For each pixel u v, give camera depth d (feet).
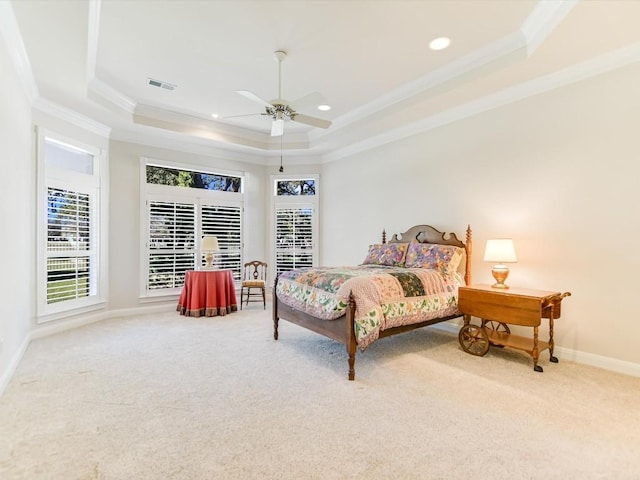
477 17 9.21
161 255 17.99
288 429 6.75
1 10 7.95
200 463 5.71
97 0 8.51
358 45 10.61
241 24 9.55
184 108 15.88
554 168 11.14
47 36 9.06
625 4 7.66
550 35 8.87
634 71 9.48
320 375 9.53
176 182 18.81
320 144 19.07
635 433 6.62
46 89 12.16
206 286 16.88
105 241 15.99
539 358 10.86
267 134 19.76
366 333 9.43
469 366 10.21
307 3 8.69
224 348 11.89
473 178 13.52
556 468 5.62
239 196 20.85
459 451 6.05
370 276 10.50
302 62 11.69
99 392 8.36
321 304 10.36
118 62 11.71
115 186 16.49
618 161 9.79
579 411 7.47
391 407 7.66
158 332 13.87
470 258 13.34
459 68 11.78
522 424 6.94
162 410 7.49
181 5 8.75
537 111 11.54
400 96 14.08
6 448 6.06
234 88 13.73
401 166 16.57
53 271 13.56
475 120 13.43
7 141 9.24
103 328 14.39
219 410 7.51
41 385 8.73
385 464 5.71
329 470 5.56
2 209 8.85
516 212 12.14
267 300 21.09
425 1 8.60
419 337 13.46
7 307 9.27
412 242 14.90
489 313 10.78
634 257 9.53
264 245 21.88
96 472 5.47
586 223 10.43
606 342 10.00
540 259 11.46
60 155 14.17
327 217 21.16
